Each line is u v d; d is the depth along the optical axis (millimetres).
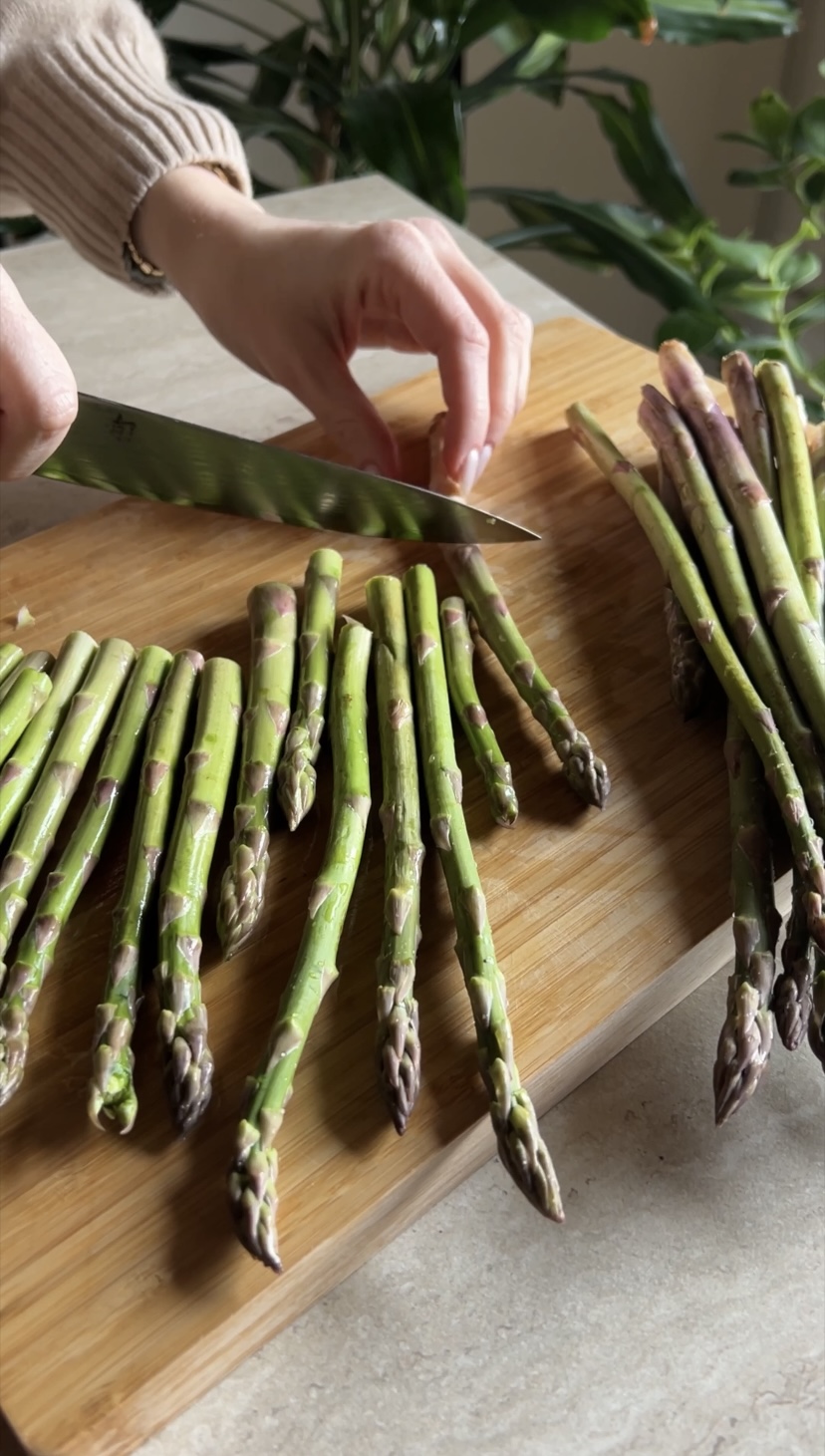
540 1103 489
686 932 499
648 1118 497
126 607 581
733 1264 466
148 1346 413
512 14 860
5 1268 423
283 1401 439
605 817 527
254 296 630
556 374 695
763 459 602
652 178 894
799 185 843
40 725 517
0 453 509
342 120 968
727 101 1042
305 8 1321
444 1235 472
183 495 610
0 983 461
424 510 590
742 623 548
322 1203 438
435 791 506
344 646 552
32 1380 407
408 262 606
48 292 755
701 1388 442
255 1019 472
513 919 500
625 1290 460
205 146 650
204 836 490
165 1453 430
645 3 782
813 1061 512
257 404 692
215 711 524
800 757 516
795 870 490
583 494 638
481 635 580
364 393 679
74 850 489
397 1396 440
